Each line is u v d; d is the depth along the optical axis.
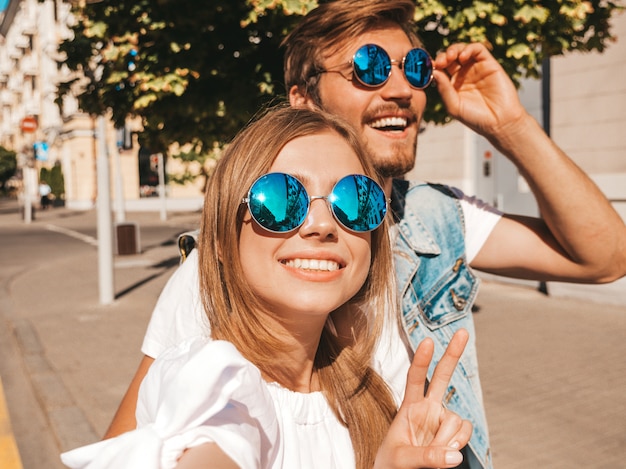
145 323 6.58
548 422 3.68
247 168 0.99
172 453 0.70
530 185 1.53
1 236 17.91
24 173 23.77
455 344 0.97
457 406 1.50
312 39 1.63
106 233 7.70
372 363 1.29
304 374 1.09
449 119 4.20
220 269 1.06
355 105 1.57
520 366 4.73
